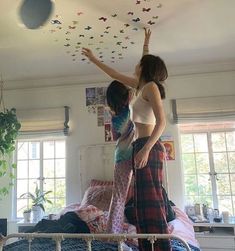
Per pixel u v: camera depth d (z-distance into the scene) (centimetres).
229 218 359
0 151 379
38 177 420
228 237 332
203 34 297
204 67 390
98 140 404
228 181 382
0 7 224
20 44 299
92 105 411
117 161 209
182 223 278
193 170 392
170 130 388
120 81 221
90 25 265
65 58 344
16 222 396
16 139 413
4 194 398
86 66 376
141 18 256
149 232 156
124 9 239
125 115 213
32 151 426
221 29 288
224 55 360
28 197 416
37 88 423
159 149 167
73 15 245
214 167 388
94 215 225
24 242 210
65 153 412
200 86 390
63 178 415
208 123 387
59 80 420
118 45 314
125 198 206
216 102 378
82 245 190
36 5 174
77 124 411
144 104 167
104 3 228
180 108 386
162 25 272
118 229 200
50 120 411
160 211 158
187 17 260
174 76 397
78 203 376
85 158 403
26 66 367
